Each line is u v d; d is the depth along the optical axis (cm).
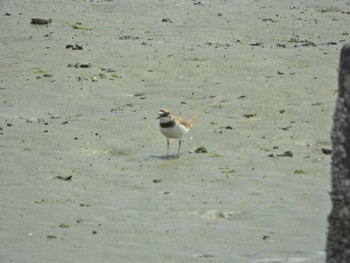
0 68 2375
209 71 2294
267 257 1174
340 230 746
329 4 3120
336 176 749
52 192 1512
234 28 2798
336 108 755
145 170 1622
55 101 2105
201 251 1209
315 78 2197
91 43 2588
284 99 2036
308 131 1812
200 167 1622
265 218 1343
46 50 2520
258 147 1733
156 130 1862
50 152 1742
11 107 2075
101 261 1181
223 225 1322
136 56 2441
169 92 2138
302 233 1272
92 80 2253
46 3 3103
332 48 2495
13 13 2956
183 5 3083
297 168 1599
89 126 1905
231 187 1508
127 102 2083
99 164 1667
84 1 3148
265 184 1517
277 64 2341
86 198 1477
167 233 1291
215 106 2003
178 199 1454
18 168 1653
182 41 2623
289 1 3177
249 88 2130
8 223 1355
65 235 1294
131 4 3092
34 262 1180
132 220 1355
